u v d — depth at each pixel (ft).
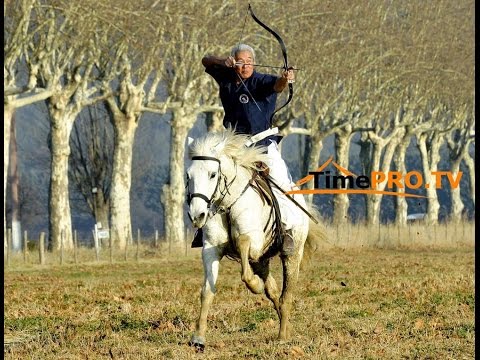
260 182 87.20
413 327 99.35
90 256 283.38
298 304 124.77
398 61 394.93
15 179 335.26
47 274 216.13
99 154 431.02
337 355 81.92
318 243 97.91
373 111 424.87
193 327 101.65
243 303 125.39
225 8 312.29
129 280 185.68
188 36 308.19
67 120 302.45
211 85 333.62
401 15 402.93
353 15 351.46
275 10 322.55
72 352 86.48
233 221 84.17
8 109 271.08
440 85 431.02
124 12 251.80
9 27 243.40
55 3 245.04
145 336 95.55
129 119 318.24
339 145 428.97
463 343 88.94
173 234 338.54
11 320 112.06
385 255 272.72
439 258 248.52
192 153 84.28
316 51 335.06
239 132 90.22
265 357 80.38
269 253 90.12
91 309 124.16
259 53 333.42
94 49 281.74
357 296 134.82
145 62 297.12
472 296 129.18
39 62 255.50
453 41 409.49
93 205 435.12
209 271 84.69
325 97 374.02
